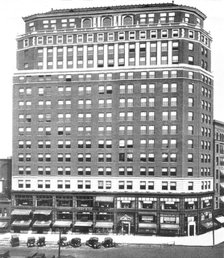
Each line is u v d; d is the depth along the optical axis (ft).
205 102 311.47
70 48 315.37
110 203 298.35
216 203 338.75
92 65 311.47
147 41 303.89
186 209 290.15
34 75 316.60
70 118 309.83
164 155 294.25
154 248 242.99
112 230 295.07
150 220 292.61
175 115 294.25
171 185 291.99
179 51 299.38
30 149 314.35
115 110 303.07
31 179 311.68
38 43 320.29
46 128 313.12
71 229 298.76
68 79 311.68
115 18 315.99
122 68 303.07
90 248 241.96
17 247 245.45
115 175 300.20
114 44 308.40
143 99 299.38
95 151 304.30
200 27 305.94
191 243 260.42
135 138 298.76
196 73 299.38
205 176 308.60
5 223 305.12
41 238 248.52
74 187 305.32
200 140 301.63
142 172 296.71
